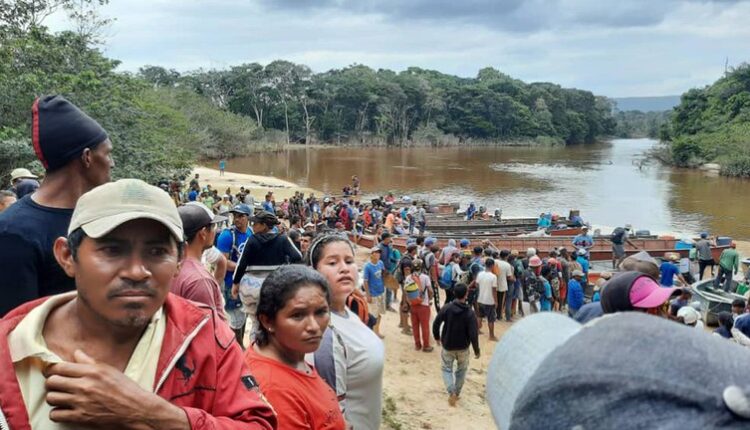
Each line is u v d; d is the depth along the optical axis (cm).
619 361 76
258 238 546
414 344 1080
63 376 141
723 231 3316
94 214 149
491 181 5419
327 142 9712
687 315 798
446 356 817
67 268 162
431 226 2728
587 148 10975
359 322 357
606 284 349
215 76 9569
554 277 1373
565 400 77
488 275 1173
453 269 1237
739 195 4634
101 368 143
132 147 2070
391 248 1279
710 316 1437
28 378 146
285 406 267
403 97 9975
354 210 2427
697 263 2006
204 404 166
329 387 299
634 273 341
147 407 144
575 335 88
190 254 398
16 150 1572
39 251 222
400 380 899
